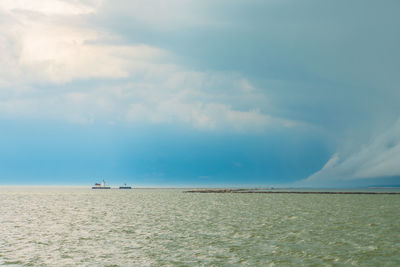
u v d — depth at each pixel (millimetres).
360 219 66562
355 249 37188
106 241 41781
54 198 162250
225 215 74812
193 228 53125
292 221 62844
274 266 30375
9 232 48906
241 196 189500
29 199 150375
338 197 172625
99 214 77125
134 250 36625
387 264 31328
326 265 30844
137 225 56875
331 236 45562
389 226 56000
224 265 30625
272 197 174125
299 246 38656
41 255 34406
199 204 115875
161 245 39219
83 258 33188
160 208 96562
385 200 143250
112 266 30328
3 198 158500
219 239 43094
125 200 145125
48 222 61062
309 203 122062
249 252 35562
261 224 58125
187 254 34688
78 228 53125
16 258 33219
